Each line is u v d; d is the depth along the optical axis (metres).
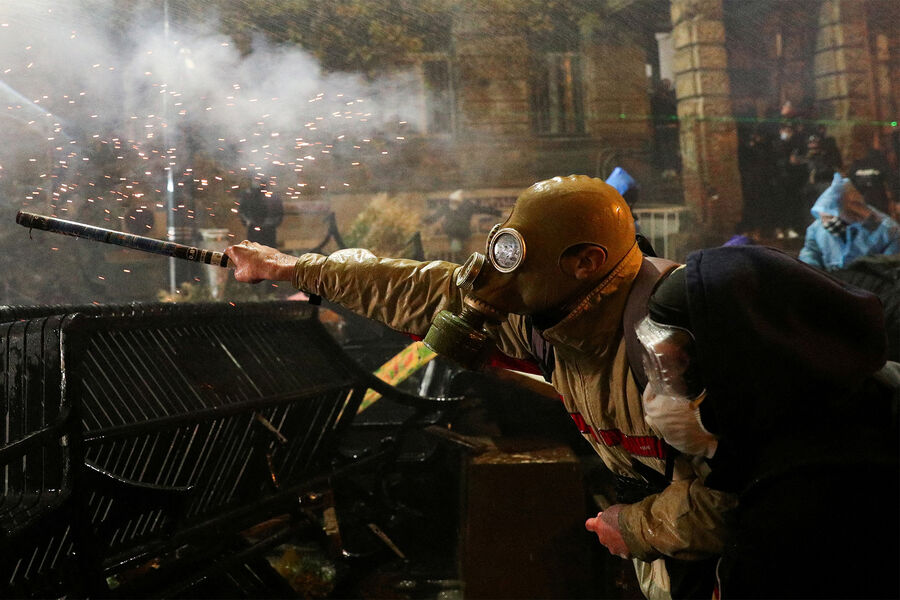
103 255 7.46
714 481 1.42
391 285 1.70
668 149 12.34
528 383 2.76
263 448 2.67
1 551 1.79
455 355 1.49
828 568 1.26
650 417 1.41
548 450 3.01
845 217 5.96
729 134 12.00
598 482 3.34
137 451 2.35
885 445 1.31
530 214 1.44
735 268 1.35
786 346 1.28
